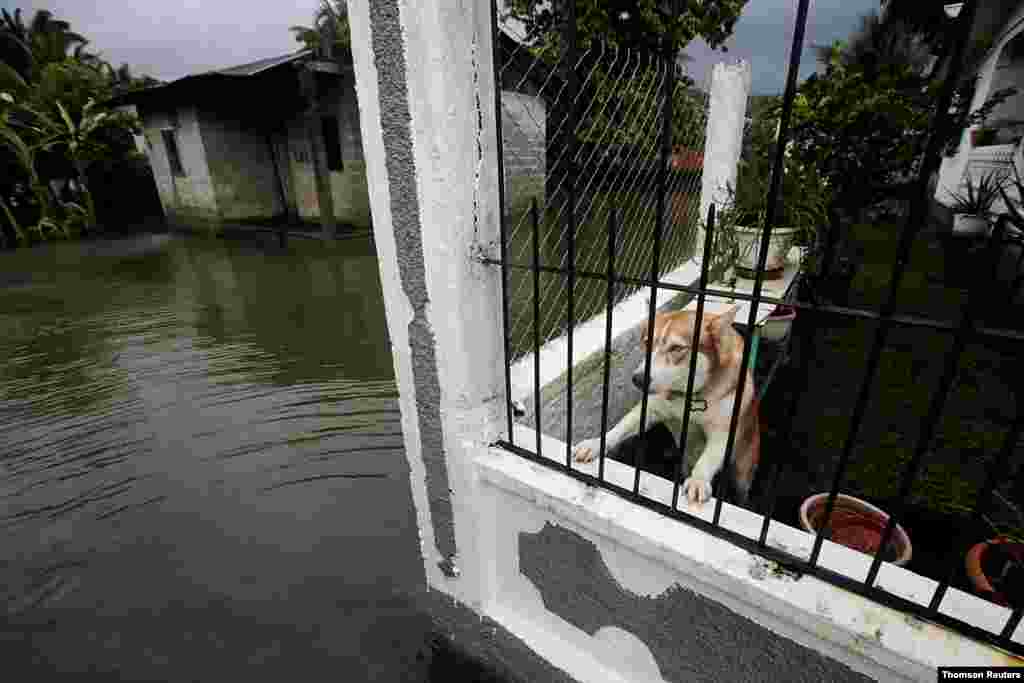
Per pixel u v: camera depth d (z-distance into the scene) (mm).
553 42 1952
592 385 2395
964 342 833
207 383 4680
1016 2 7199
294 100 13695
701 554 1186
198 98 14180
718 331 1818
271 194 16297
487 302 1512
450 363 1507
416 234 1431
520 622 1762
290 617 2260
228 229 14930
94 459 3521
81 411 4234
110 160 17875
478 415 1581
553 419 2145
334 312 6867
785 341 3406
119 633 2205
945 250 6969
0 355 5684
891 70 5234
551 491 1441
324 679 1972
